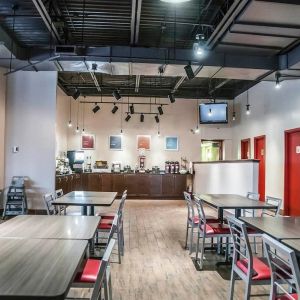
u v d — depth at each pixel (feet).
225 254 14.66
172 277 12.39
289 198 25.66
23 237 7.64
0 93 23.77
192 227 15.64
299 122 23.98
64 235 7.83
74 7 17.31
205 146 41.73
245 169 22.76
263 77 23.86
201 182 33.65
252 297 10.29
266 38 18.48
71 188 31.48
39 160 24.71
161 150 39.78
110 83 35.22
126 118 38.73
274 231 8.59
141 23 19.31
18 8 17.37
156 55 20.98
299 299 6.03
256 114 32.07
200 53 18.62
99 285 5.67
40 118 24.82
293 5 14.34
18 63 21.80
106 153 39.27
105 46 20.89
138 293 10.85
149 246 16.69
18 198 23.70
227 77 24.16
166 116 39.91
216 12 17.75
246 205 13.83
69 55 19.16
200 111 37.19
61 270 5.43
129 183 37.11
